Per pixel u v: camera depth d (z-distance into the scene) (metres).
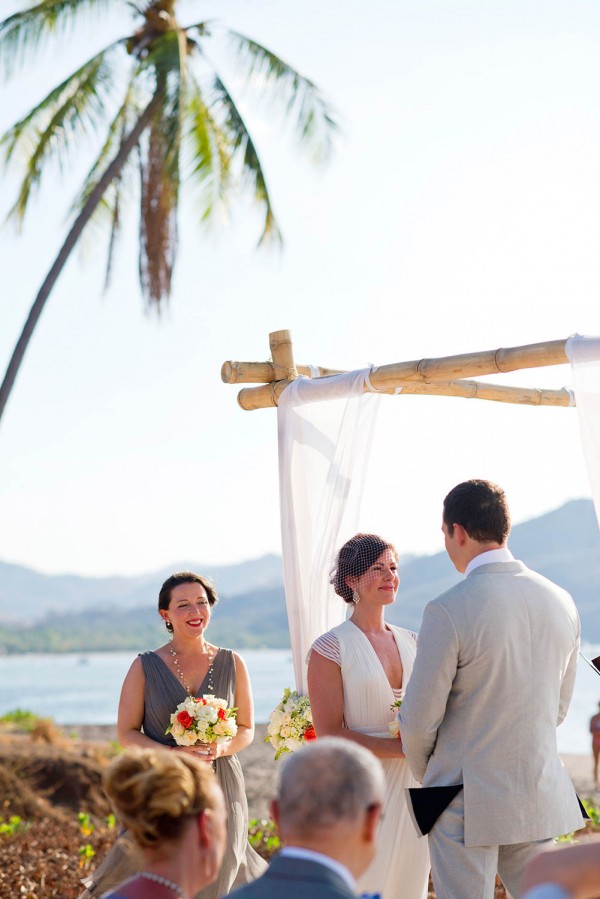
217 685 4.66
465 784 3.40
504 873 3.50
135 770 2.23
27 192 13.01
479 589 3.48
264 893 1.92
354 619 4.34
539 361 4.03
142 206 12.92
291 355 5.15
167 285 13.01
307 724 4.46
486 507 3.56
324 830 1.95
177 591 4.68
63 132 13.00
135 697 4.61
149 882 2.18
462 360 4.28
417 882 4.08
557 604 3.57
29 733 16.81
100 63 13.21
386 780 4.06
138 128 13.02
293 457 4.90
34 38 12.23
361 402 4.77
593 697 37.38
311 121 13.15
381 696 4.15
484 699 3.42
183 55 12.90
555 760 3.51
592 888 1.74
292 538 4.84
